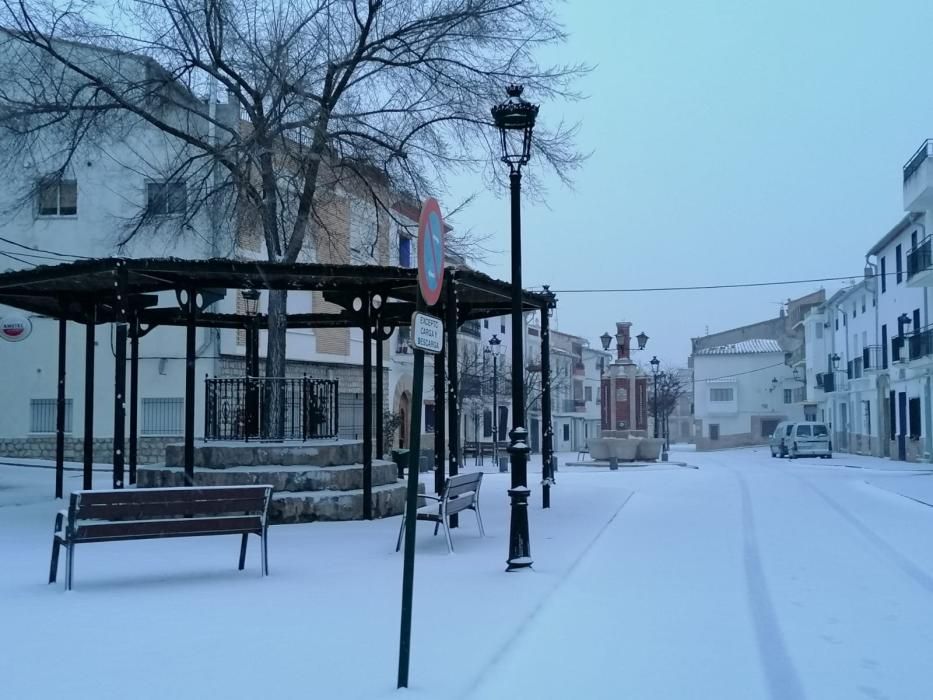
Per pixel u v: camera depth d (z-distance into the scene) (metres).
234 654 5.85
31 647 5.99
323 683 5.25
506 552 10.16
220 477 12.76
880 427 44.28
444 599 7.60
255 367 17.67
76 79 16.84
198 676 5.36
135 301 14.71
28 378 27.50
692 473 28.64
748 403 74.88
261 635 6.34
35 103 15.84
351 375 31.91
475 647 6.09
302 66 16.31
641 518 14.30
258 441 13.99
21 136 16.02
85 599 7.52
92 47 16.36
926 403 36.31
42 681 5.25
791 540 11.80
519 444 9.06
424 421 40.19
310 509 12.58
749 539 11.89
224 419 14.28
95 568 9.02
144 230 21.42
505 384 53.09
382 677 5.38
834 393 53.69
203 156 17.19
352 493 12.93
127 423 26.98
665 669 5.87
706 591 8.31
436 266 5.66
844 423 53.97
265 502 8.72
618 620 7.15
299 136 16.62
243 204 16.33
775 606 7.73
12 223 25.45
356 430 31.83
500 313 16.14
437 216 5.71
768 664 6.01
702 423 75.94
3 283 12.77
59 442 16.42
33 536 11.45
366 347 13.05
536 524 13.01
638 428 41.06
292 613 7.04
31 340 27.52
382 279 12.17
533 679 5.60
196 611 7.09
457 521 12.31
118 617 6.87
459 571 8.92
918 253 34.59
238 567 9.02
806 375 64.25
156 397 27.00
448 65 16.34
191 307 12.88
